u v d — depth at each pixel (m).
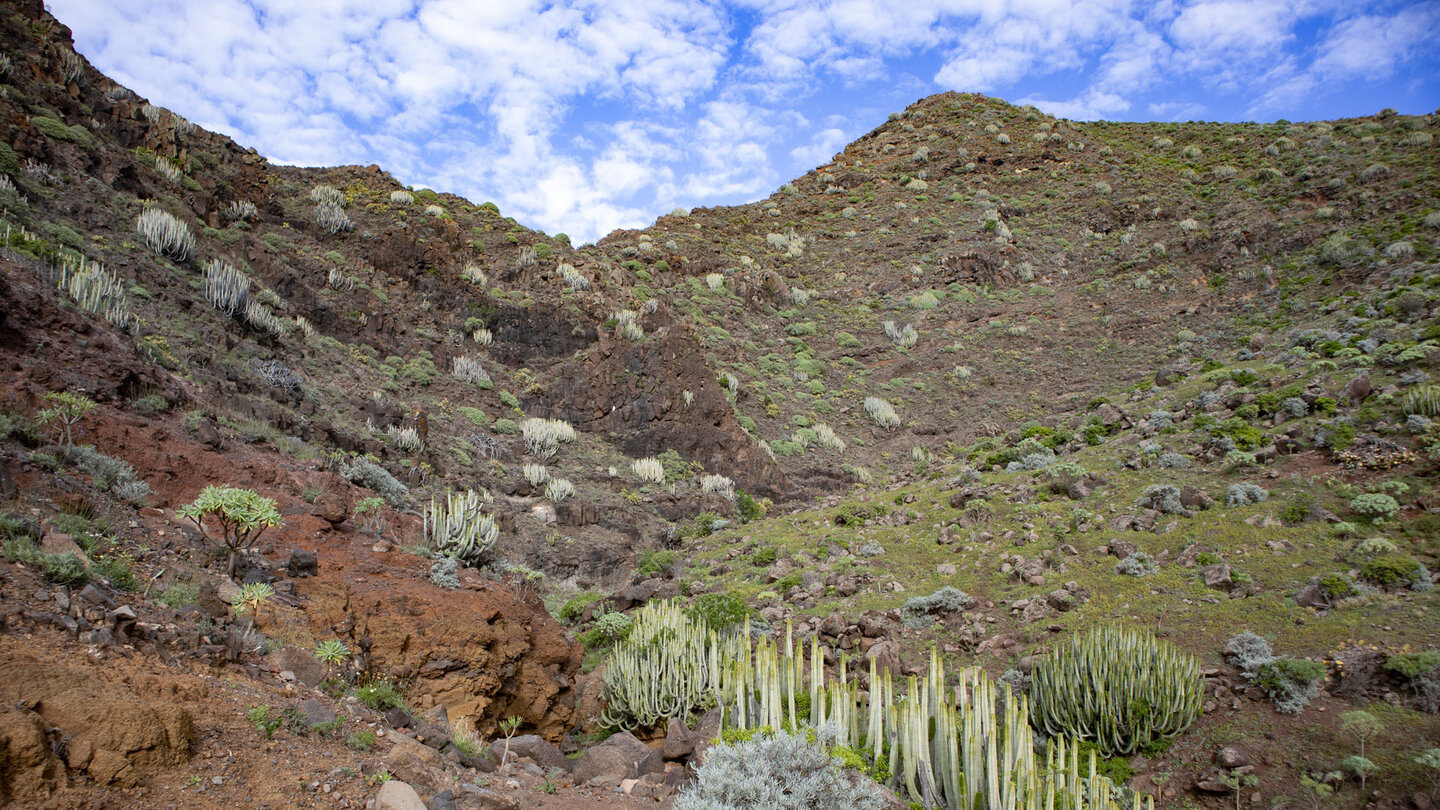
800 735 6.93
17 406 9.52
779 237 61.03
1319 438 18.08
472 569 13.53
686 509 26.97
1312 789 9.40
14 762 4.31
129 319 15.08
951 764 7.88
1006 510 21.00
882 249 58.44
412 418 21.83
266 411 15.50
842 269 56.91
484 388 27.92
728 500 28.36
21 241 14.62
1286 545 14.86
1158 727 10.81
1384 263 36.09
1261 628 12.70
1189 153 67.06
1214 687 11.59
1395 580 12.63
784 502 30.09
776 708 9.41
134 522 8.84
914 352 46.03
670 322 33.31
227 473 11.41
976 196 64.75
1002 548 18.66
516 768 8.83
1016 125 80.50
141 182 22.14
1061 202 61.59
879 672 13.89
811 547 21.83
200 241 22.22
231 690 6.44
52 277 14.02
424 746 7.47
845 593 18.05
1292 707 10.66
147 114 26.39
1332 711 10.46
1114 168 65.75
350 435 18.05
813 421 37.22
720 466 30.16
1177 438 21.91
